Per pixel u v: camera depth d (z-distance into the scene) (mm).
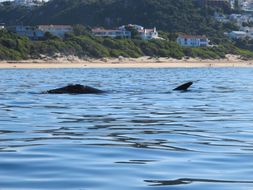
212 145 19938
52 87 59500
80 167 15789
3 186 13453
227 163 16516
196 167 15898
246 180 14273
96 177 14539
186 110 33812
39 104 37438
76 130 23859
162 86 61188
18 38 189875
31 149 18719
